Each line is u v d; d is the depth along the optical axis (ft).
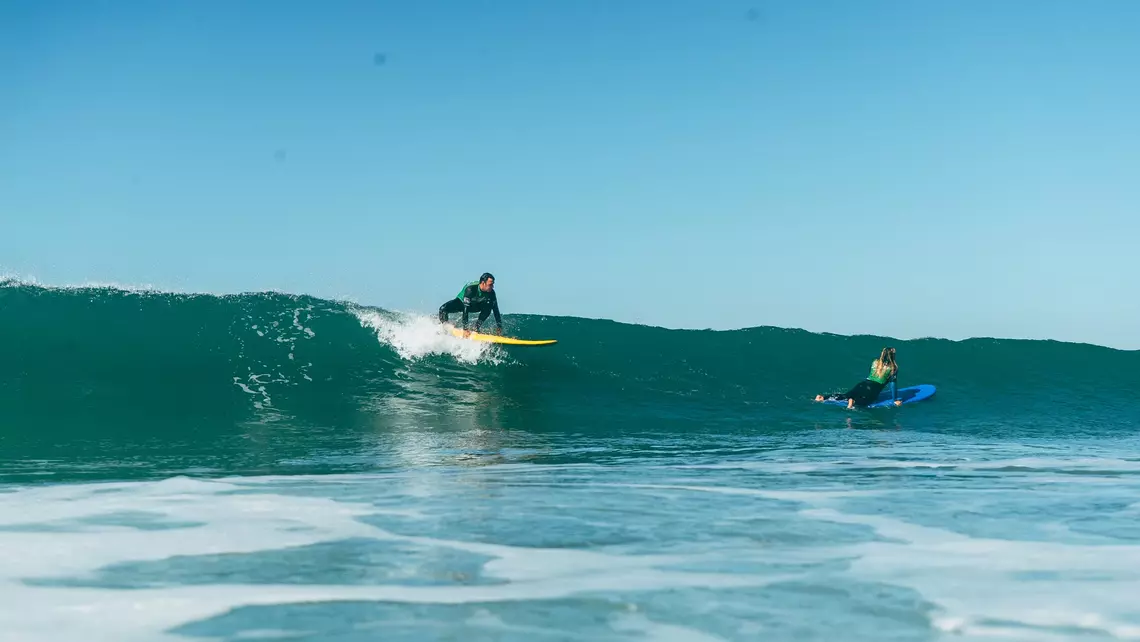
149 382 36.65
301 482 20.29
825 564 11.55
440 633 8.56
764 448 31.63
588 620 9.02
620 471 23.66
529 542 12.98
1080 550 12.46
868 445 33.50
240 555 11.94
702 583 10.53
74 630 8.56
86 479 20.97
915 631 8.65
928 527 14.42
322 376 39.47
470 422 35.37
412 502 16.89
